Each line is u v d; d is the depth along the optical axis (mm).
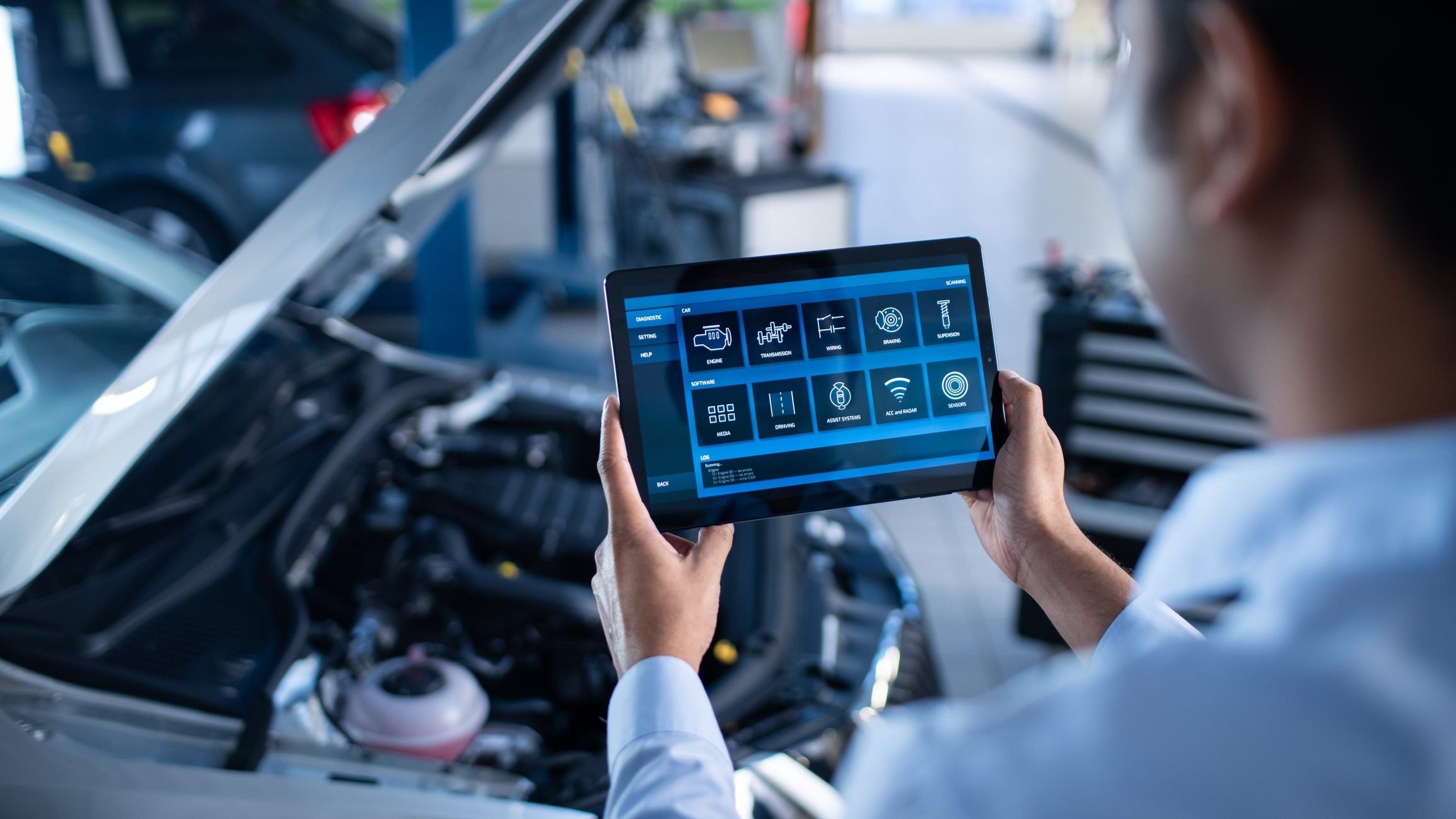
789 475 957
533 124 5117
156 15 3852
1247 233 356
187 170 3939
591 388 2260
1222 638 329
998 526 867
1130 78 406
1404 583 302
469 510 1729
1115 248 6117
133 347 1642
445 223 3748
